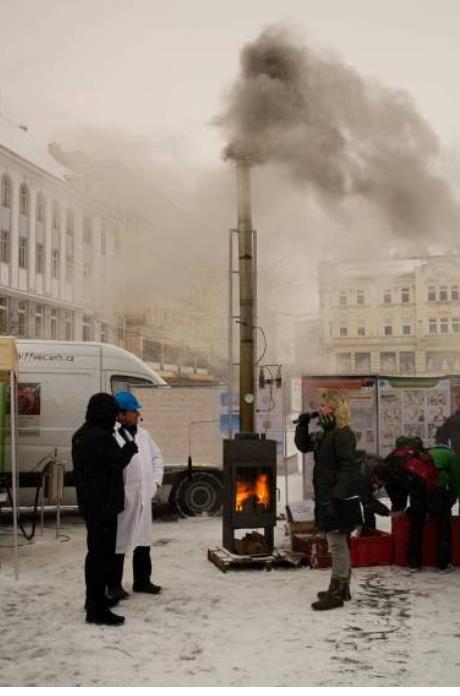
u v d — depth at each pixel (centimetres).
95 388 1139
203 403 1162
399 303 5712
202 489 1149
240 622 561
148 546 660
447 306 5769
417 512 743
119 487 568
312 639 517
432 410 1238
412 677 442
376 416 1229
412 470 743
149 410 1155
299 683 432
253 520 771
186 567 768
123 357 1169
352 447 602
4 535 973
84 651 492
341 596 607
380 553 779
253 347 930
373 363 5622
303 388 1230
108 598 611
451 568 748
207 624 556
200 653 488
